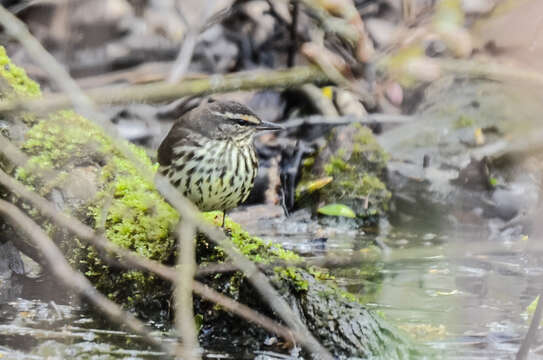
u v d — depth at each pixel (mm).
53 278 10430
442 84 17312
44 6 17203
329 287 9570
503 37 10664
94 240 8820
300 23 16234
